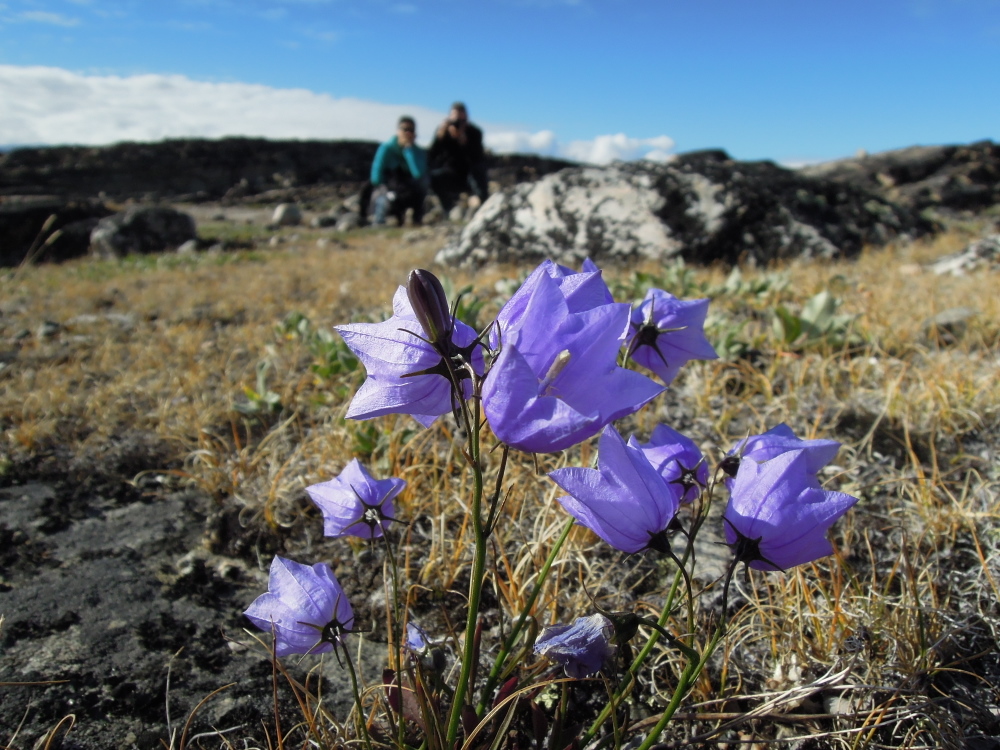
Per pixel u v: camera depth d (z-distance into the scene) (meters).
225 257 10.69
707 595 2.03
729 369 3.49
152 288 7.34
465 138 15.15
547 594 1.99
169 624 2.06
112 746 1.66
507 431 1.00
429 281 1.07
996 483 2.45
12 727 1.69
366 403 1.18
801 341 3.74
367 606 2.09
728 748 1.60
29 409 3.52
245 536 2.45
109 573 2.30
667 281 5.08
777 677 1.74
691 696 1.70
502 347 1.04
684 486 1.41
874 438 2.80
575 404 1.03
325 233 14.54
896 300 4.70
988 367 3.35
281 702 1.77
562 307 1.03
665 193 7.58
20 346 4.99
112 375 4.13
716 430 2.98
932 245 8.19
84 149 31.38
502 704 1.34
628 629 1.16
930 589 1.95
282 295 6.59
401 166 15.38
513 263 7.72
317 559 2.33
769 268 6.78
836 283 5.54
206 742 1.67
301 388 3.61
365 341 1.18
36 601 2.15
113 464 3.03
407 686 1.50
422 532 2.39
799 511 1.16
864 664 1.74
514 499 2.40
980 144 20.02
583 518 1.21
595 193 7.82
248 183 29.88
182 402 3.57
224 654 1.94
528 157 33.50
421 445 2.74
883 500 2.42
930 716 1.57
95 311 6.28
